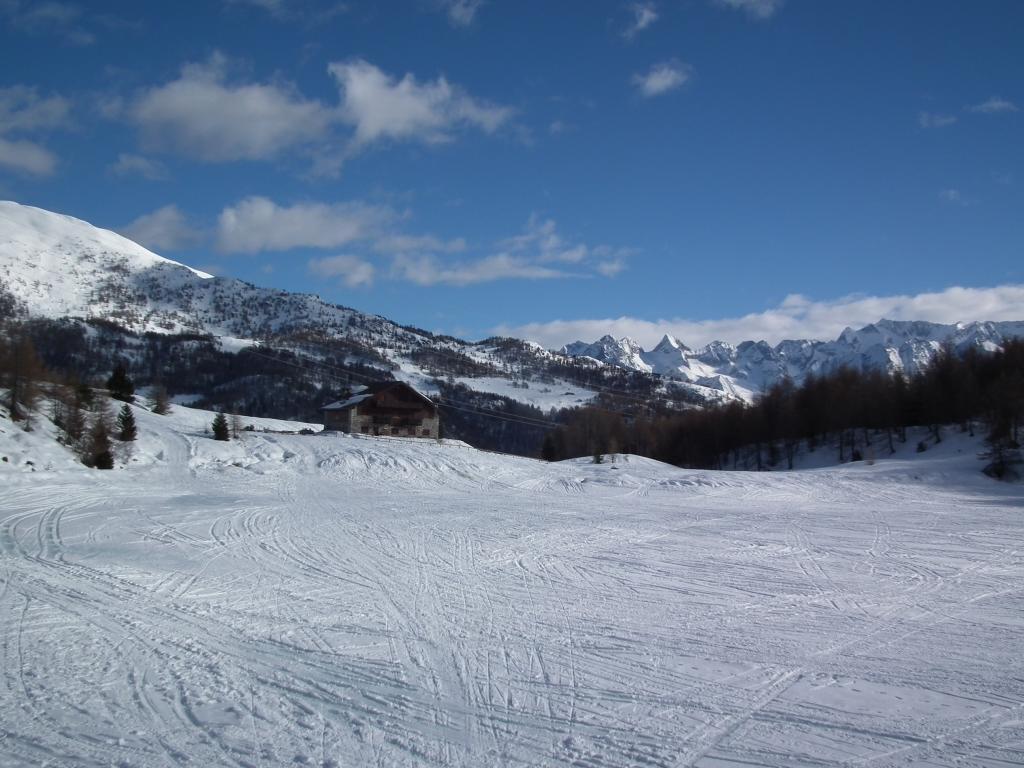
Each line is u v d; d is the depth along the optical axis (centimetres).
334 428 7744
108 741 734
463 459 5012
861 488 4469
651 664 1029
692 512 3188
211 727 774
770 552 2092
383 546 2036
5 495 2784
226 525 2309
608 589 1545
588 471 5131
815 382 8625
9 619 1176
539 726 800
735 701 886
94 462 3756
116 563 1647
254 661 1002
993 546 2230
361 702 859
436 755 719
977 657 1082
